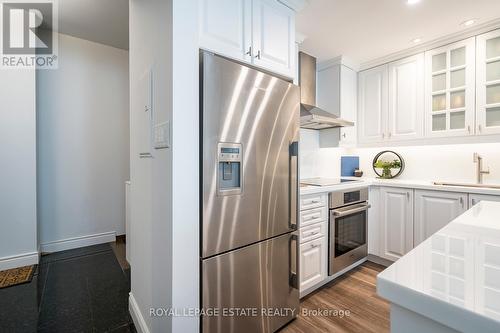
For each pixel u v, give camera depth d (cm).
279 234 161
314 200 204
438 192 220
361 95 303
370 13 202
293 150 168
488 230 70
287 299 167
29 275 228
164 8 121
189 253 118
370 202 267
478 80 218
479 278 41
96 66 311
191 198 119
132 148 181
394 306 43
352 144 302
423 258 50
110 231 326
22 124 243
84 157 306
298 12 195
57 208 290
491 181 235
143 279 155
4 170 236
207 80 121
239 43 146
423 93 253
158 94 130
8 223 239
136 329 160
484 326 32
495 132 209
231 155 132
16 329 159
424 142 253
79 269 244
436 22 213
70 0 225
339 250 227
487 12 198
